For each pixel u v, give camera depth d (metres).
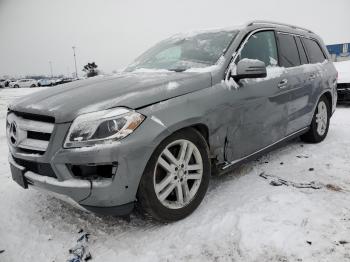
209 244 2.39
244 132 3.25
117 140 2.30
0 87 47.06
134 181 2.38
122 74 3.48
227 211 2.81
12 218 3.00
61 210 3.09
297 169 3.75
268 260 2.17
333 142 4.82
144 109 2.44
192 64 3.29
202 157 2.86
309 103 4.35
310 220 2.57
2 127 8.01
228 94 3.02
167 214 2.63
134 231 2.66
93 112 2.36
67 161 2.32
